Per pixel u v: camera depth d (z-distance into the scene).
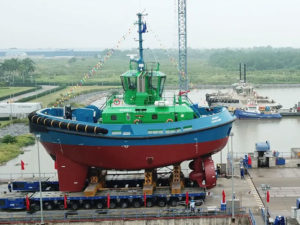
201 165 40.22
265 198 38.72
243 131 91.62
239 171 45.72
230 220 34.94
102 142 37.59
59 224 35.34
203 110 45.41
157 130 37.62
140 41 43.16
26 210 38.31
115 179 42.62
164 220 35.16
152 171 40.16
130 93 42.31
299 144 77.19
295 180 43.44
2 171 61.25
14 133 90.12
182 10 134.38
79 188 39.75
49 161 67.75
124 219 35.19
